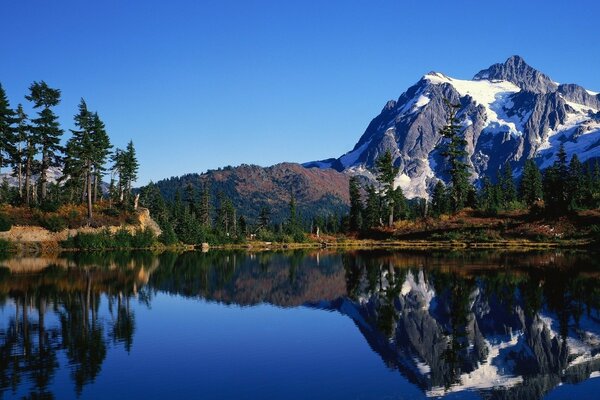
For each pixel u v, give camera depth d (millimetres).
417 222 105375
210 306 32156
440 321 27047
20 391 16047
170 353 20734
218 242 110562
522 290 35906
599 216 84688
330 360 19969
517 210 99125
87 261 60844
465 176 103562
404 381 17469
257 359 20016
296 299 35188
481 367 19234
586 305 30516
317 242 117188
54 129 83625
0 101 77625
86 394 15867
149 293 36781
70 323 25953
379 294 36281
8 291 35875
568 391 16609
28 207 81688
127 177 106500
